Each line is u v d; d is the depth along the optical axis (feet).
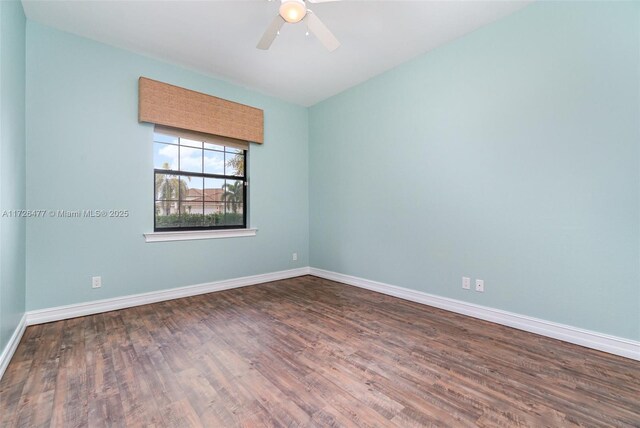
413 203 10.38
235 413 4.65
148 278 10.14
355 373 5.80
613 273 6.49
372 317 8.89
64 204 8.61
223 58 10.12
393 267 11.11
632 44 6.18
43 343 7.04
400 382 5.49
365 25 8.31
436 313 9.22
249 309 9.62
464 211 8.98
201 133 11.45
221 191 12.31
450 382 5.48
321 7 7.52
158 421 4.47
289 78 11.72
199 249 11.35
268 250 13.53
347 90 12.78
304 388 5.31
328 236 13.96
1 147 5.76
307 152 15.05
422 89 9.98
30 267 8.09
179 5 7.48
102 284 9.24
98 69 9.12
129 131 9.70
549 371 5.83
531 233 7.64
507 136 8.02
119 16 7.93
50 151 8.38
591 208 6.74
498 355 6.48
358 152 12.39
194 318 8.80
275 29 6.73
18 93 7.25
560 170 7.16
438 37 8.95
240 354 6.57
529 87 7.60
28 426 4.34
